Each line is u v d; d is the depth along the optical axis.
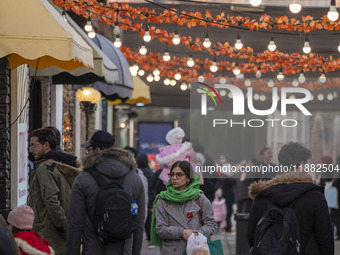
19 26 14.71
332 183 32.50
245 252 24.33
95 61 19.89
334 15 14.98
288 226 11.80
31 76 23.72
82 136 37.00
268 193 12.07
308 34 31.02
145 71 43.19
